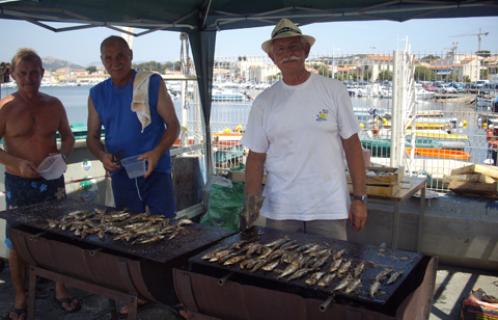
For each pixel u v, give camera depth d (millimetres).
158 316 3545
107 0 4016
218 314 2104
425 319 2113
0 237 4219
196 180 5883
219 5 4980
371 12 4480
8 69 3750
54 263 2695
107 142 3410
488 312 3170
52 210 3088
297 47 2646
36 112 3359
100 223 2783
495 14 4305
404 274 2008
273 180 2826
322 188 2715
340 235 2793
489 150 5277
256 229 2652
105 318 3523
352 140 2746
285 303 1877
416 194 4723
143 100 3219
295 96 2707
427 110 5449
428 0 4254
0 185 4273
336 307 1780
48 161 3350
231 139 6078
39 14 3873
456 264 4492
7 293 3912
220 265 2090
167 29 5055
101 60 3252
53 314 3566
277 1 4672
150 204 3422
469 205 4559
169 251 2301
